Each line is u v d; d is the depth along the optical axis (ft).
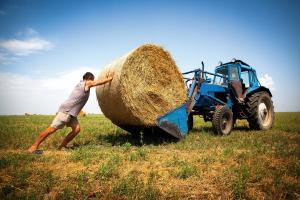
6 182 14.15
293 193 12.82
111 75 23.86
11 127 37.27
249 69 36.78
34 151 20.36
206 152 20.52
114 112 25.04
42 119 59.00
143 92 23.56
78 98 22.13
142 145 24.00
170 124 25.05
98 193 12.69
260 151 20.24
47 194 12.72
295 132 32.27
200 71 29.73
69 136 22.77
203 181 13.96
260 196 12.57
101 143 25.76
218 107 29.96
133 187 12.84
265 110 36.04
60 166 16.71
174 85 25.67
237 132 32.09
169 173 15.23
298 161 17.26
